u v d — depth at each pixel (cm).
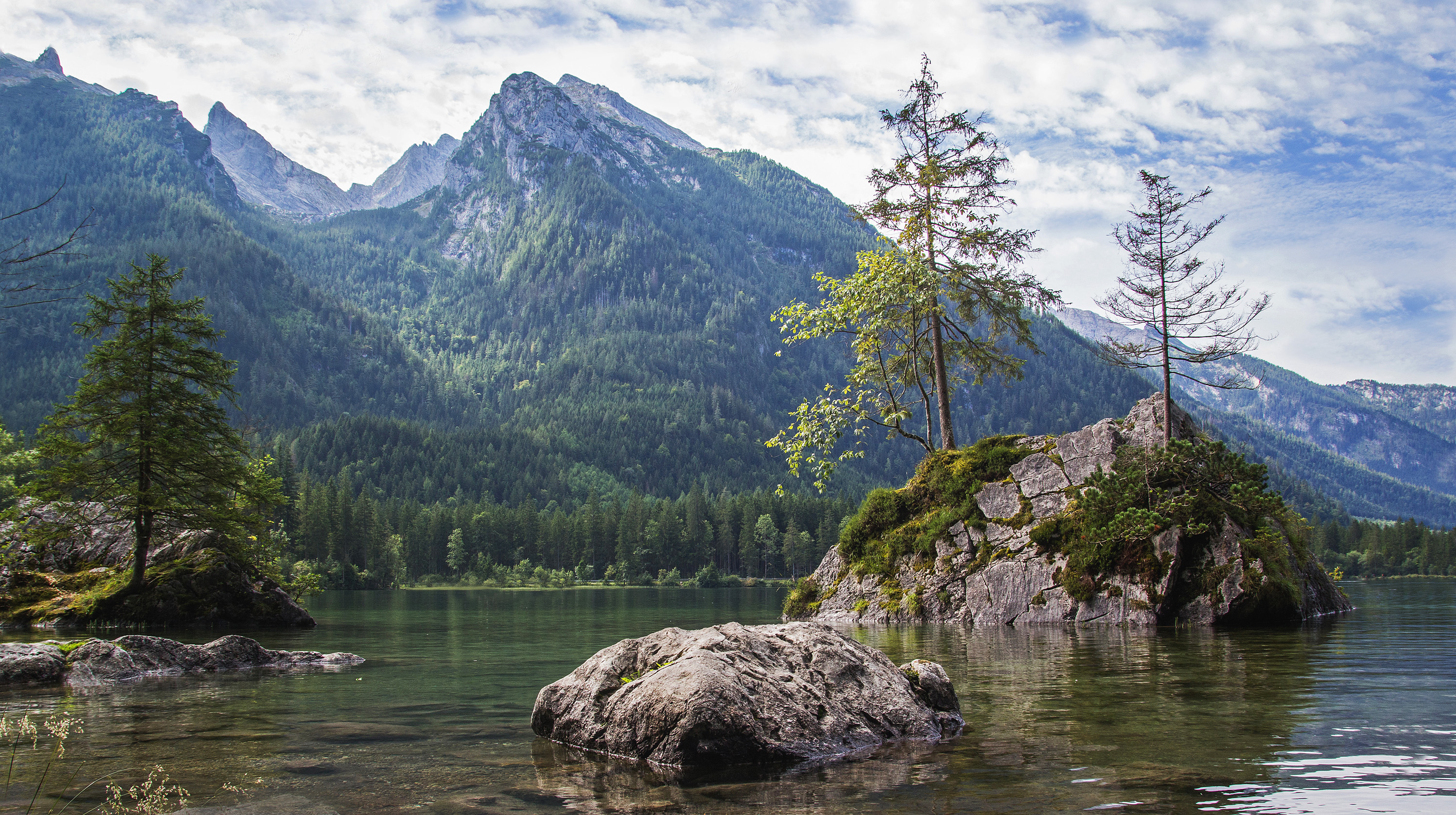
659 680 850
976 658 1590
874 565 2984
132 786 690
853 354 3434
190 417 2898
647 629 2834
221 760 789
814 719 854
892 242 3322
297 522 10694
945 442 3234
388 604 5759
